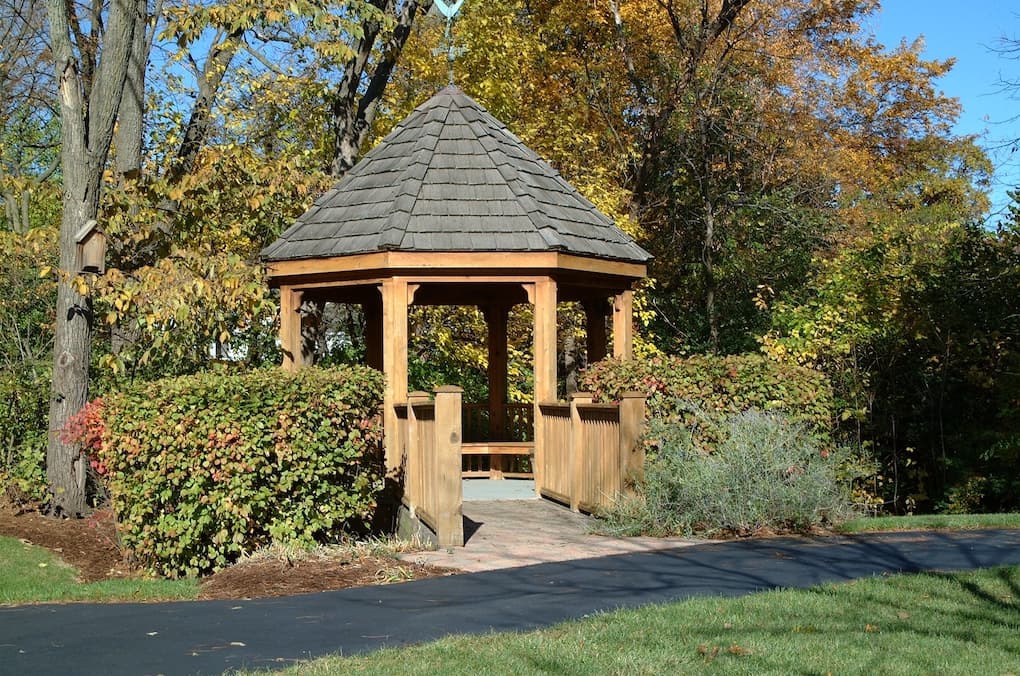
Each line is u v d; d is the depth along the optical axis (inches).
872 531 406.6
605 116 1008.2
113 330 561.3
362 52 695.7
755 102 1039.6
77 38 689.0
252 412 376.2
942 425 686.5
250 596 307.3
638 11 1022.4
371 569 334.3
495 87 862.5
